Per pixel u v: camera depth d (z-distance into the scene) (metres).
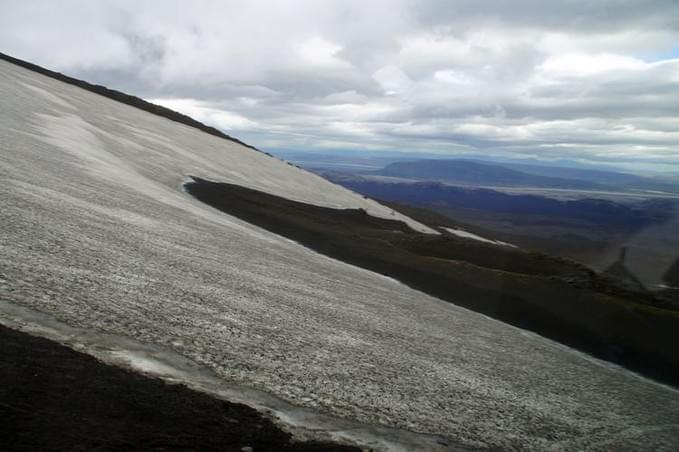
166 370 11.03
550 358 26.17
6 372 8.65
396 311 28.05
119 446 7.43
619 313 36.31
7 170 31.41
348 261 46.41
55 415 7.78
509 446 12.48
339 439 10.02
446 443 11.48
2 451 6.53
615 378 25.16
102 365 10.16
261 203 69.75
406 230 86.00
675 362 29.66
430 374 16.98
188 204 51.78
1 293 12.73
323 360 15.16
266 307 20.36
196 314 16.28
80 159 51.31
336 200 113.06
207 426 8.85
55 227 22.14
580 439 14.62
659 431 17.62
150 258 22.80
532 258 54.38
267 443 8.87
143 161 74.81
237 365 12.60
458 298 38.59
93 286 15.81
